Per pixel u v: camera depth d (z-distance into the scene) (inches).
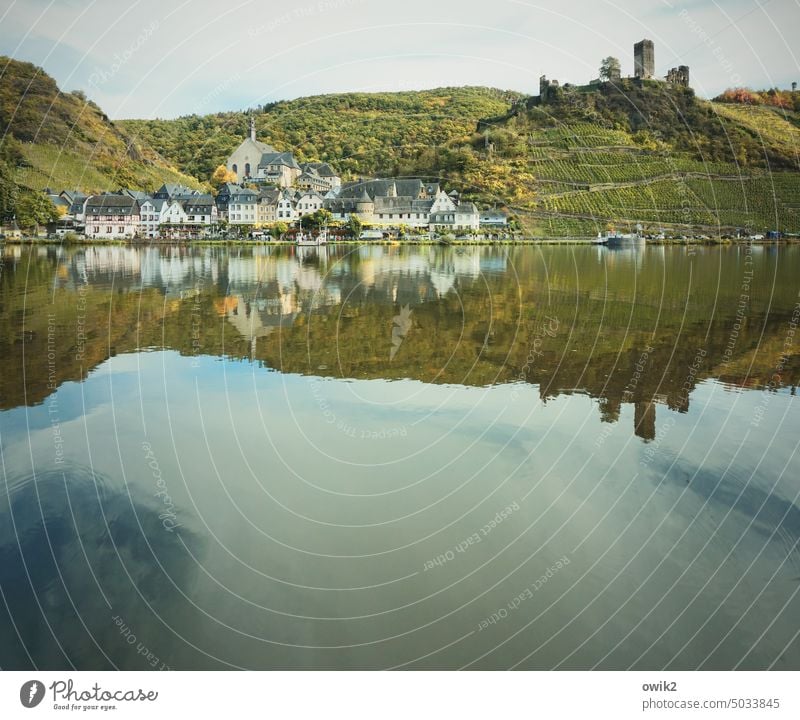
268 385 699.4
